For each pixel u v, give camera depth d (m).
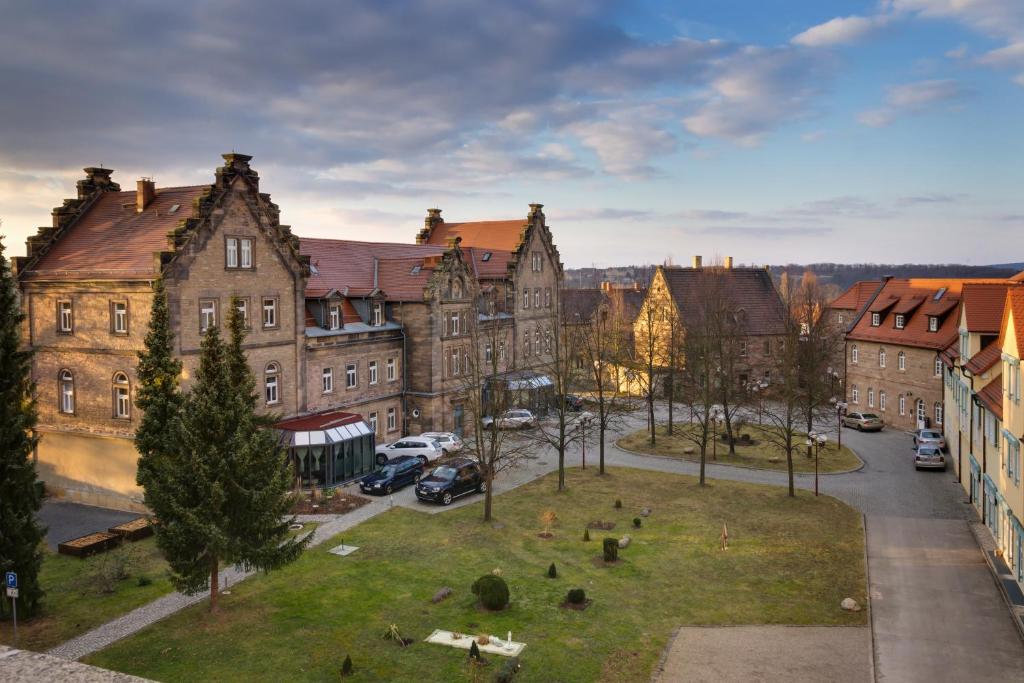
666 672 22.36
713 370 60.06
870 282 79.94
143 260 38.97
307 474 43.22
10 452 25.53
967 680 22.17
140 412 38.94
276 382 44.84
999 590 29.11
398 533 35.22
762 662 23.11
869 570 31.17
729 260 98.75
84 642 24.02
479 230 77.38
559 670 22.23
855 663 23.16
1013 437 29.75
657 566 31.34
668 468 50.50
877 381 68.12
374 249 61.47
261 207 43.03
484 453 42.09
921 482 46.31
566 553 32.81
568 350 59.34
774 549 33.62
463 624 25.38
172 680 21.39
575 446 57.47
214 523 24.50
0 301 26.12
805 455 54.03
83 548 32.03
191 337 39.03
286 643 23.83
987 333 41.06
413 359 55.69
